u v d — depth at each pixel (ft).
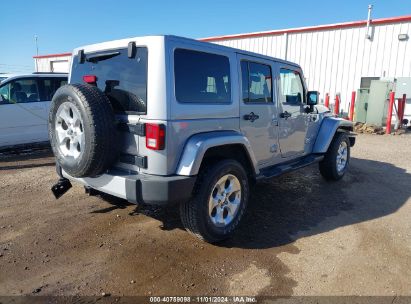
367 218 14.57
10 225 13.00
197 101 10.96
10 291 9.02
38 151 26.84
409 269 10.60
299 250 11.61
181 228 13.00
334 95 52.44
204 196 10.89
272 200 16.57
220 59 11.94
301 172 21.99
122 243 11.75
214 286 9.46
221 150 12.07
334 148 19.03
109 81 11.23
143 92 10.18
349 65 50.60
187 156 10.40
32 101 25.61
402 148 31.32
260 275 10.05
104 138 9.93
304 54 54.54
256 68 13.74
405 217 14.76
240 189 12.32
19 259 10.58
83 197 16.21
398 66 46.78
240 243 12.01
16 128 24.91
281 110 15.28
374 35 47.85
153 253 11.13
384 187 19.10
